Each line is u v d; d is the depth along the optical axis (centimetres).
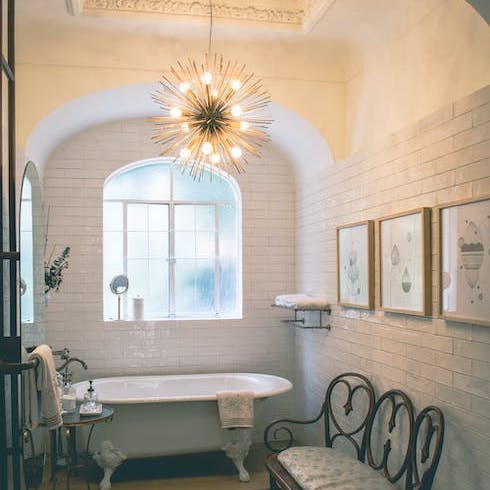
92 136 532
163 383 521
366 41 405
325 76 458
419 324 330
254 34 417
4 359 235
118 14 387
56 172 525
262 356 561
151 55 429
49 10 380
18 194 402
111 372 529
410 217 337
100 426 444
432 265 317
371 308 389
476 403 278
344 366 440
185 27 405
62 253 506
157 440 451
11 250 249
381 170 381
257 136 377
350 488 312
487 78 283
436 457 283
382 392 375
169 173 568
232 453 454
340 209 452
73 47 419
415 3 339
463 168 290
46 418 329
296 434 557
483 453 271
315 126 460
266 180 570
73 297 525
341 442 437
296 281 566
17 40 409
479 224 274
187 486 442
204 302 572
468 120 287
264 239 568
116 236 556
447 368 302
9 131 253
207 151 317
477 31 290
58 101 426
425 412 305
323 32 411
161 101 476
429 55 336
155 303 562
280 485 348
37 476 401
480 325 273
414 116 354
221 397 446
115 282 534
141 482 451
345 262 435
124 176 559
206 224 576
